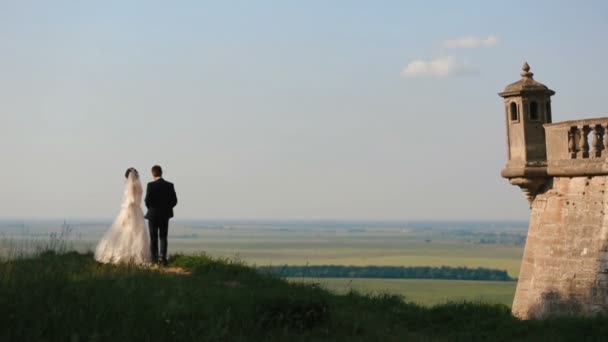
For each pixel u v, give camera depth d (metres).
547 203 20.61
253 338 14.88
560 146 20.14
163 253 21.41
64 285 15.73
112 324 14.20
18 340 13.16
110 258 20.89
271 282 20.38
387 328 17.50
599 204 19.19
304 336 15.44
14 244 21.12
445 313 19.47
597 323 17.06
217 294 17.25
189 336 14.34
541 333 17.19
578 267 19.42
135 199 21.25
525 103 20.84
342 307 18.62
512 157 21.19
